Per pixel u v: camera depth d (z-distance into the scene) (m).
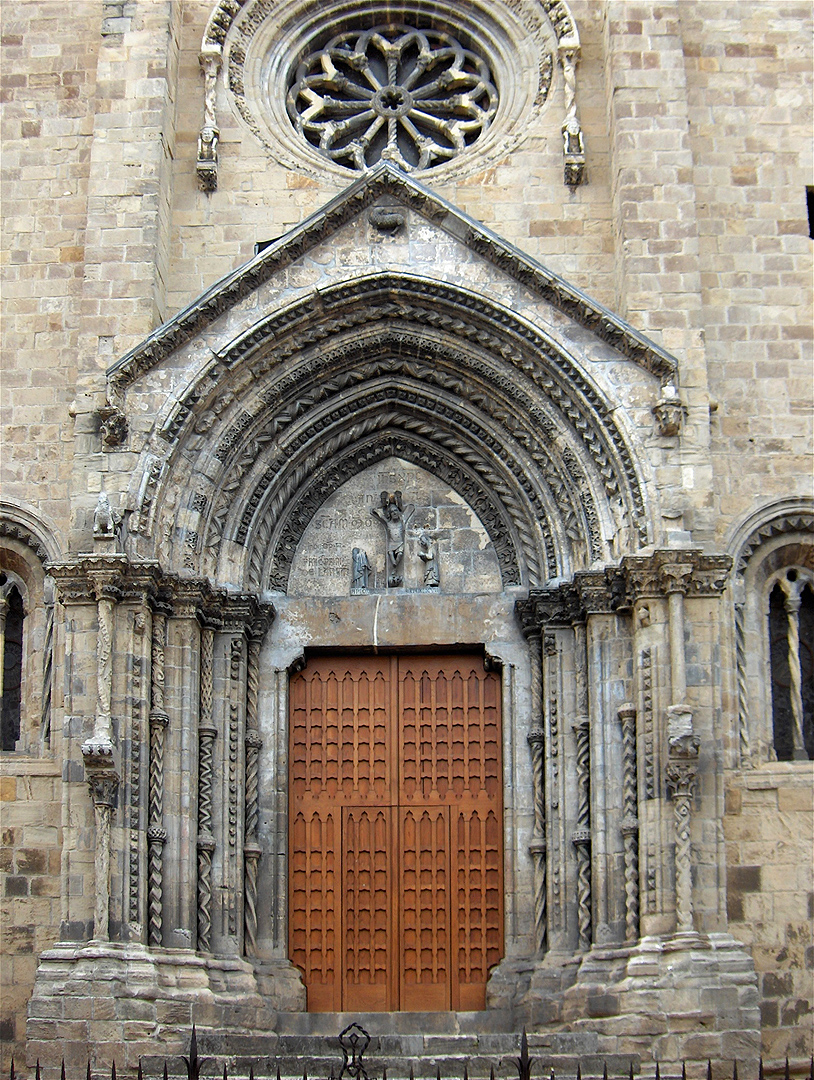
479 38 33.25
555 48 32.44
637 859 26.89
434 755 29.78
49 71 32.28
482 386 29.94
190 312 28.69
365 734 29.94
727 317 30.61
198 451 28.95
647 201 29.84
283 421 29.88
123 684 27.17
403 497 30.70
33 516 29.91
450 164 31.86
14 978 27.70
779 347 30.47
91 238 29.83
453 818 29.45
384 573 30.36
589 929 27.39
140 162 30.30
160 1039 25.41
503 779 29.28
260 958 28.31
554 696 28.73
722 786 26.66
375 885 29.17
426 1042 25.72
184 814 27.47
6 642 30.23
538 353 28.97
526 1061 21.92
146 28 31.23
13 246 31.28
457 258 29.44
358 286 29.28
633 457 28.08
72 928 26.25
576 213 31.27
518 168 31.56
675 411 28.09
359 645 29.91
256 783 29.05
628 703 27.64
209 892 27.64
